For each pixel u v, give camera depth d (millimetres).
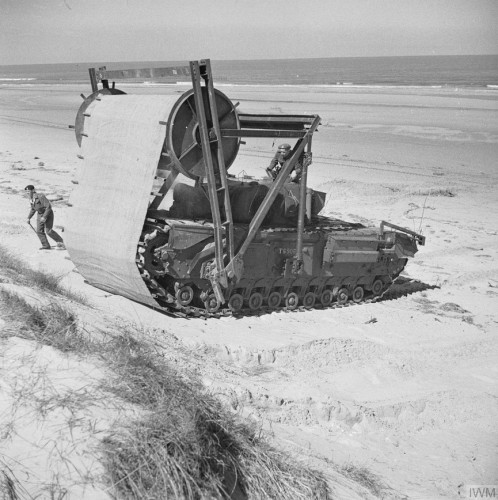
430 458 8781
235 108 12461
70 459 4875
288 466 6215
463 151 39375
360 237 14586
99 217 12680
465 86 108000
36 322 7207
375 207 25156
